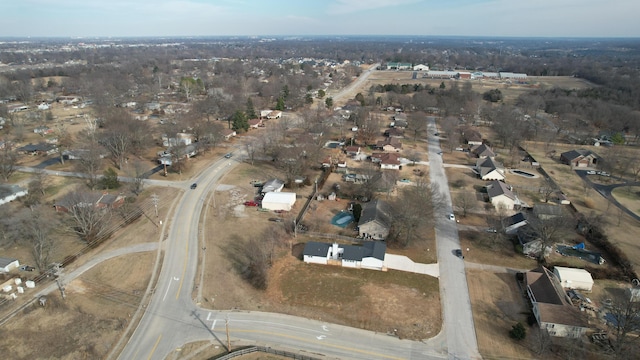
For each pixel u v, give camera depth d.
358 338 44.28
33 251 59.59
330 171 92.88
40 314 47.22
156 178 89.00
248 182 87.06
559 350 42.53
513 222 66.94
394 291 51.91
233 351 42.12
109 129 101.62
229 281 53.78
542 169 97.88
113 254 59.84
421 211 64.12
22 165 95.50
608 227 68.50
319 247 59.00
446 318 47.34
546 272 52.78
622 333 41.44
